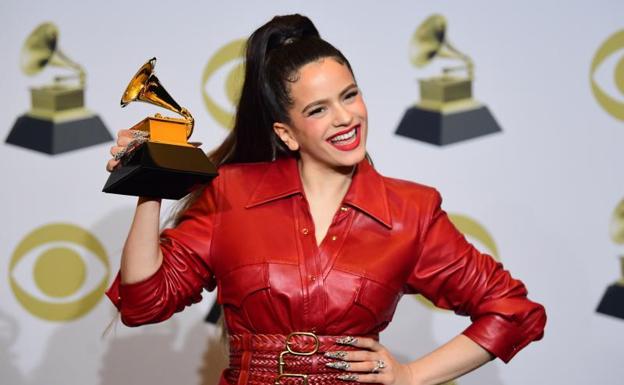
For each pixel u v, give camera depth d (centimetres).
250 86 488
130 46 725
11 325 723
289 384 436
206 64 723
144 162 404
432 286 472
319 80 445
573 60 720
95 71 725
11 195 725
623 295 713
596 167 716
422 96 721
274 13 725
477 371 721
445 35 722
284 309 443
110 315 725
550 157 717
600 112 718
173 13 724
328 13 725
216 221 471
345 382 439
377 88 722
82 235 725
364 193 465
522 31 721
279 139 499
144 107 727
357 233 457
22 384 721
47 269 724
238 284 450
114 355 725
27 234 725
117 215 725
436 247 468
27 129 725
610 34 719
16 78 725
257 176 482
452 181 718
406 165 721
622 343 712
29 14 725
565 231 715
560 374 716
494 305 469
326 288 442
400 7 723
